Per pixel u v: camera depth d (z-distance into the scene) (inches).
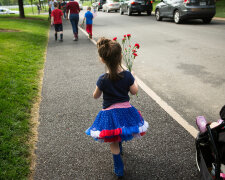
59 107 172.9
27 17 949.8
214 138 87.4
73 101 182.5
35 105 175.3
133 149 124.4
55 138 135.2
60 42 432.5
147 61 284.8
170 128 141.9
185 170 108.7
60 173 109.0
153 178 104.7
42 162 115.9
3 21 729.0
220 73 231.8
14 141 126.4
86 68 265.0
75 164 114.8
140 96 187.8
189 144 126.6
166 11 632.4
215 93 188.9
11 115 151.9
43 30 592.7
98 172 109.5
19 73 234.8
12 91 188.9
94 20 790.5
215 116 154.9
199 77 224.1
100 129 97.3
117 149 102.3
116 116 96.4
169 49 338.0
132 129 95.6
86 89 205.2
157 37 428.8
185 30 490.0
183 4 558.6
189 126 143.5
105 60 93.4
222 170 80.7
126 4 908.6
